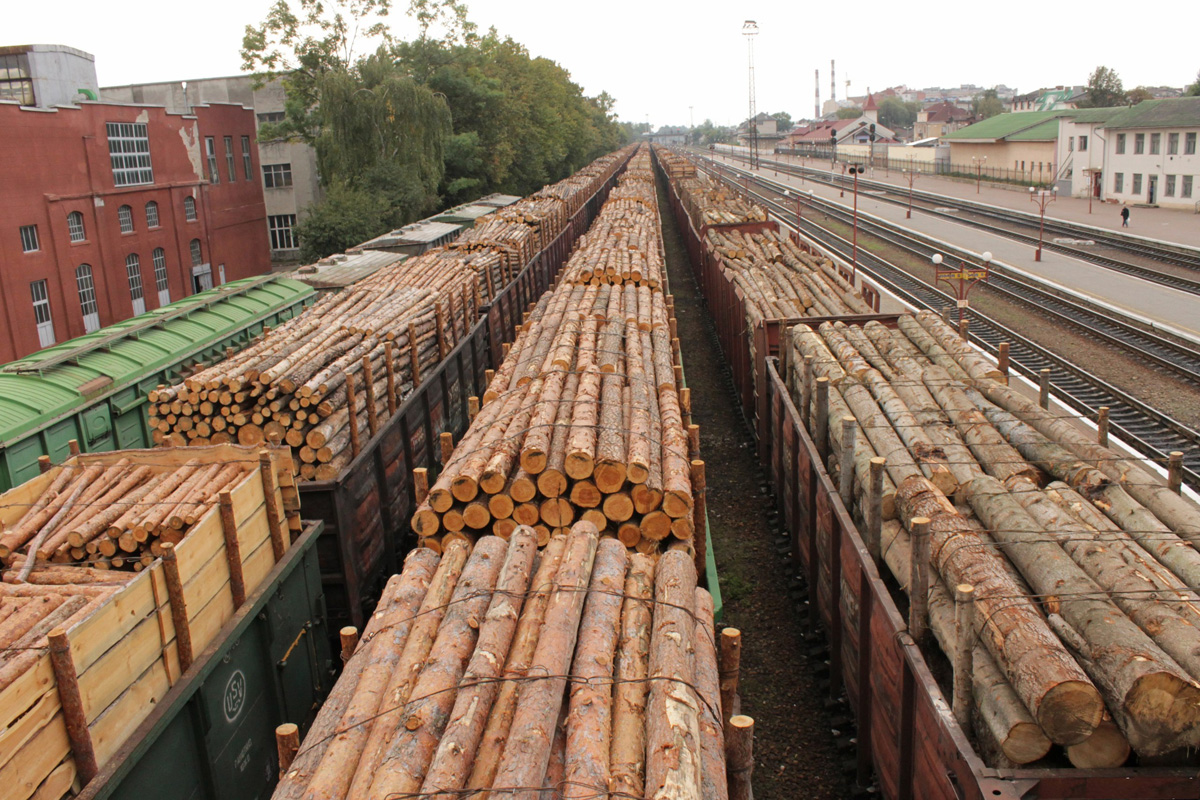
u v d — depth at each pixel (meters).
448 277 19.12
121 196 32.47
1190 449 15.29
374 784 4.34
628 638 5.59
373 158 48.47
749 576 12.55
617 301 14.52
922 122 148.88
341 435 11.04
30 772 5.16
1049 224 48.53
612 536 7.33
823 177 94.44
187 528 7.57
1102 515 7.58
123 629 6.09
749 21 118.19
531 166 74.00
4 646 5.91
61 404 11.89
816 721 9.47
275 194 55.38
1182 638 5.61
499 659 5.28
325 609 9.57
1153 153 54.25
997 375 10.81
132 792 5.95
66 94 38.91
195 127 37.81
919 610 6.49
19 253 27.22
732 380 21.12
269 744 8.06
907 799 6.73
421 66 61.12
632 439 7.71
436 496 7.32
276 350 11.84
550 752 4.69
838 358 12.79
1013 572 7.21
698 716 4.97
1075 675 5.23
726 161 143.62
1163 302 27.14
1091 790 5.21
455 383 16.00
